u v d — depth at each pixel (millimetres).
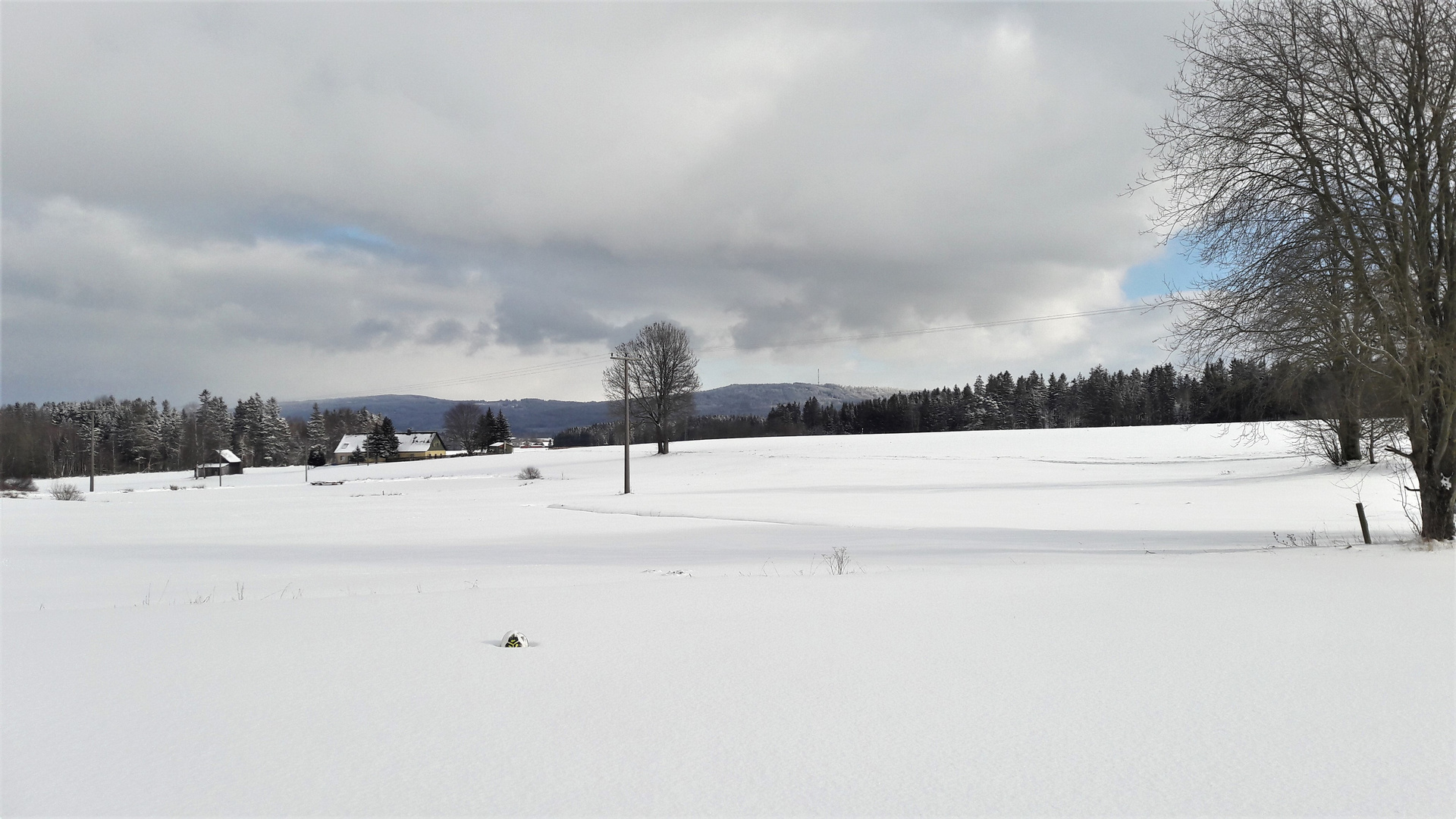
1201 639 6895
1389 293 14172
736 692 5418
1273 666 6020
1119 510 30297
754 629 7465
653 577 12008
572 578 13305
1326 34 14906
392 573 15266
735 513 32375
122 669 6121
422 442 150625
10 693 5496
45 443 110000
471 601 9258
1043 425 145500
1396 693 5316
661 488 52719
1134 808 3637
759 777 3984
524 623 7828
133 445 132875
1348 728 4680
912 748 4391
